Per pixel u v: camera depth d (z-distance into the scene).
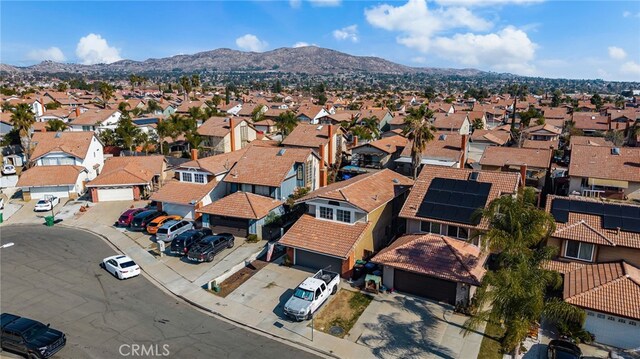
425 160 62.34
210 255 35.09
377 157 67.75
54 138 62.88
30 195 53.31
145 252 37.28
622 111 108.62
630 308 23.62
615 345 24.25
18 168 69.38
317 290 27.52
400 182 41.06
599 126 94.75
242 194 41.78
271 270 33.41
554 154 70.81
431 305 28.31
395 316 27.00
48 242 39.75
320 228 34.25
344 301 28.83
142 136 79.50
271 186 44.03
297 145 66.81
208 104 138.88
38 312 27.23
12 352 23.38
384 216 37.47
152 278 32.44
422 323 26.27
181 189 46.06
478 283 26.42
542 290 21.44
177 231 39.78
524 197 26.59
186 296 29.55
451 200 33.62
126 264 32.66
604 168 47.72
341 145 71.25
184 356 23.03
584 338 24.33
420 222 33.59
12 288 30.47
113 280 32.00
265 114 116.38
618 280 25.34
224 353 23.38
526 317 20.36
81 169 56.81
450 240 30.91
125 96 179.88
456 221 31.59
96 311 27.50
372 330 25.55
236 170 47.06
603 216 30.22
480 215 27.72
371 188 37.75
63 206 50.97
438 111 114.12
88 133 64.12
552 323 26.30
